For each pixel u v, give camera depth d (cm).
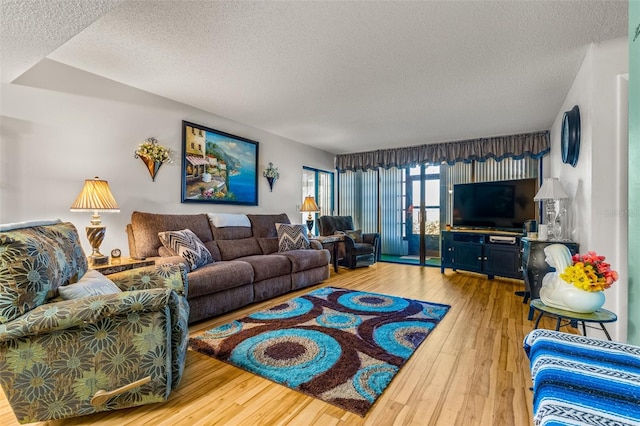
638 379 95
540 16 191
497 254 425
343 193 655
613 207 222
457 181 535
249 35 212
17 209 236
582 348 116
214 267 282
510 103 345
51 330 130
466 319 275
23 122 239
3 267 128
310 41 220
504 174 495
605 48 222
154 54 239
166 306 148
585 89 246
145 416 145
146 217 297
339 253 526
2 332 124
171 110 341
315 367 188
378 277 460
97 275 183
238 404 154
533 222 370
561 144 345
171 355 156
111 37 216
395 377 179
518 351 212
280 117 400
